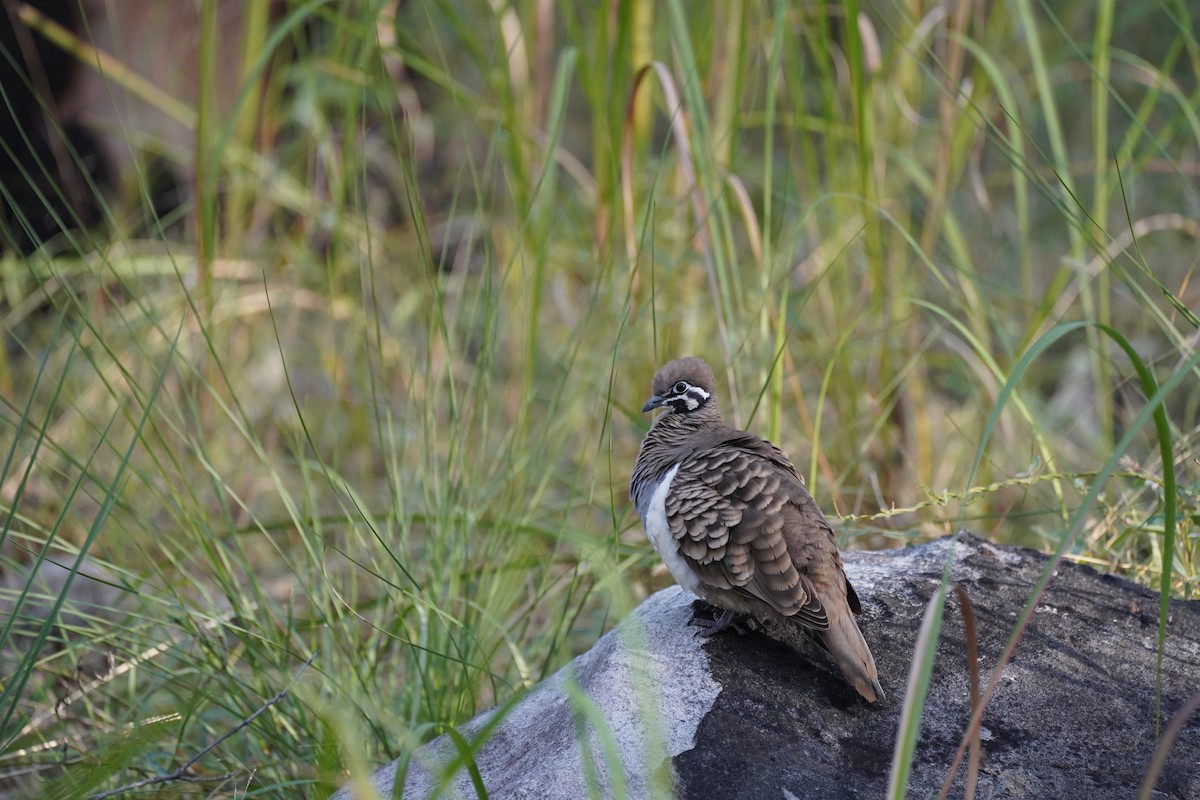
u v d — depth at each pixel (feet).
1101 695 23.62
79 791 22.94
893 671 24.03
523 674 30.42
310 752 29.81
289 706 30.63
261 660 32.63
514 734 24.66
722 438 26.91
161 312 46.85
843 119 45.88
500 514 33.40
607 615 34.27
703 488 24.38
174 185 56.65
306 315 54.34
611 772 21.45
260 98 55.36
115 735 29.35
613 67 38.86
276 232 53.01
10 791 30.53
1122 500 33.60
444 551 33.53
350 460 48.32
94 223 55.42
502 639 31.99
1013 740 22.40
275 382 50.42
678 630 25.18
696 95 35.91
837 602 23.29
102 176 55.62
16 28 52.80
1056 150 37.19
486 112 43.86
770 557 23.30
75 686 33.88
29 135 54.03
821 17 40.86
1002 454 42.32
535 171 45.80
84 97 55.01
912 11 42.29
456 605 32.94
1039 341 18.72
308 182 54.85
